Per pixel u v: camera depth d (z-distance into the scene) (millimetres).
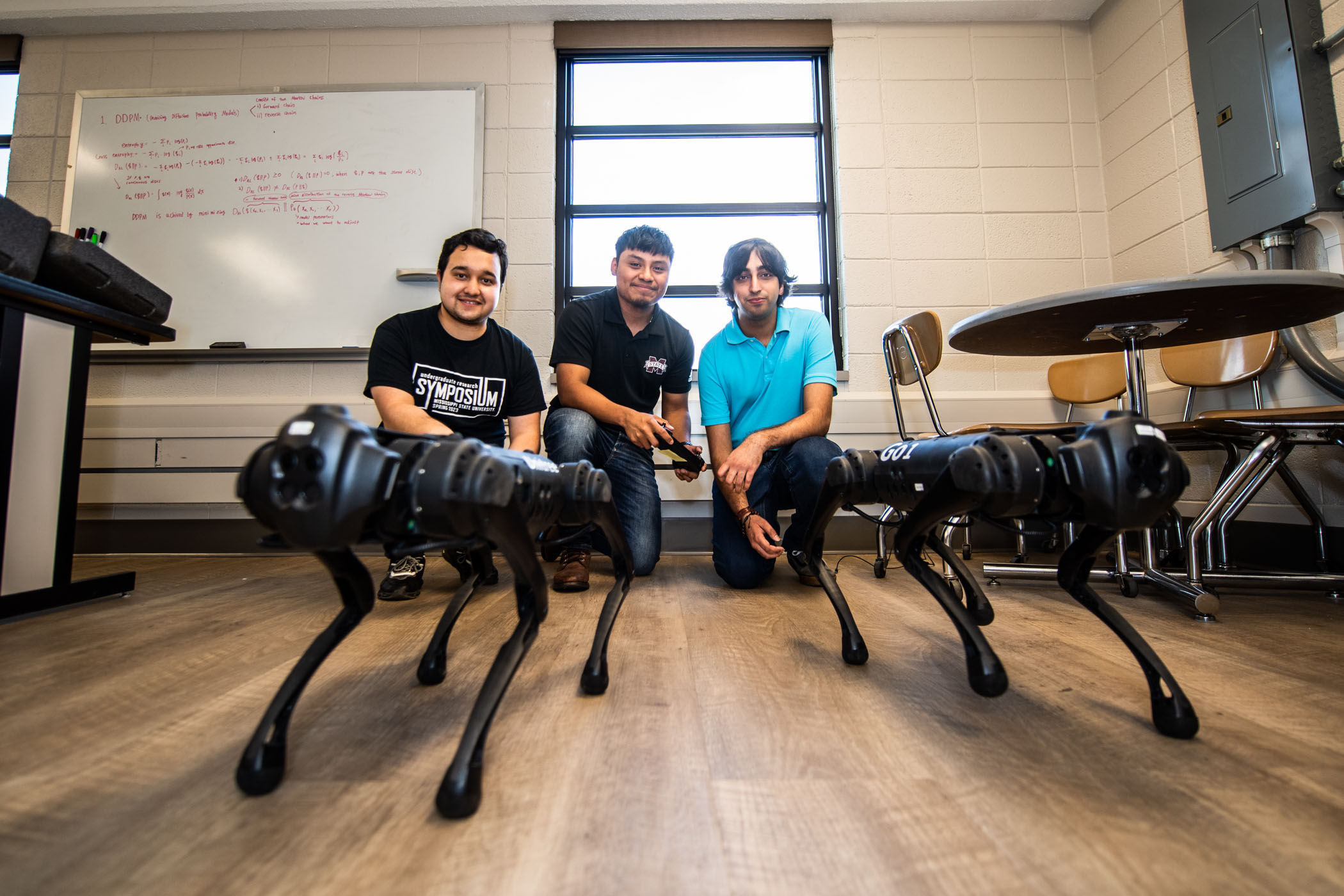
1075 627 1103
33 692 771
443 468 455
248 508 436
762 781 539
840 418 2400
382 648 985
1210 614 1181
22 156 2547
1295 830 458
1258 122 1863
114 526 2344
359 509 420
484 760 574
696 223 2643
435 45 2582
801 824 472
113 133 2506
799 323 1653
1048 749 601
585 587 1503
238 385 2457
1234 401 1896
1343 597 1337
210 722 677
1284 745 606
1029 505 584
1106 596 1369
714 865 421
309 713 704
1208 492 2012
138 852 434
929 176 2561
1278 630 1081
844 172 2555
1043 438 604
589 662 765
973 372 2492
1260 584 1321
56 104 2561
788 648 969
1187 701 624
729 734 640
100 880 402
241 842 447
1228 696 747
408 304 2457
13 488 1218
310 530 412
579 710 709
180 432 2314
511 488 495
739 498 1412
